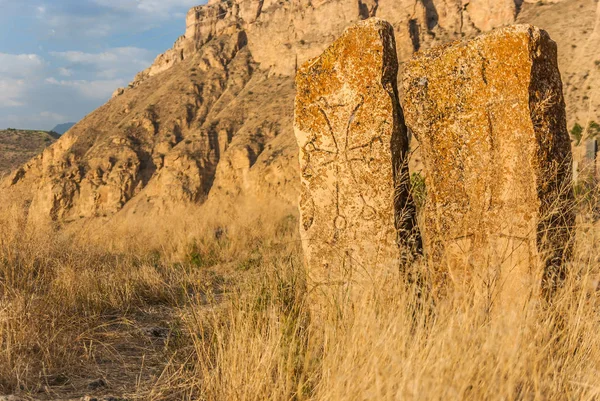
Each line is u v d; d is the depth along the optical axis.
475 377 2.80
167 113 91.62
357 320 3.50
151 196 78.62
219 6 110.94
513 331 3.10
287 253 7.37
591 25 52.31
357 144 4.43
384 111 4.37
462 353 2.92
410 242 4.38
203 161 79.69
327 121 4.54
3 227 7.59
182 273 7.91
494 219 4.09
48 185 79.88
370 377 2.79
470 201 4.21
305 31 91.31
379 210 4.35
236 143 78.31
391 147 4.34
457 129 4.27
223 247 11.33
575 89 34.03
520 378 2.86
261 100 88.06
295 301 4.58
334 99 4.52
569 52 49.50
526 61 3.97
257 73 95.88
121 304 6.06
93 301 5.98
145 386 3.73
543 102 3.91
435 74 4.35
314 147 4.59
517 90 3.99
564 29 54.09
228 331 4.26
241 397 3.26
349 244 4.44
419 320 3.53
